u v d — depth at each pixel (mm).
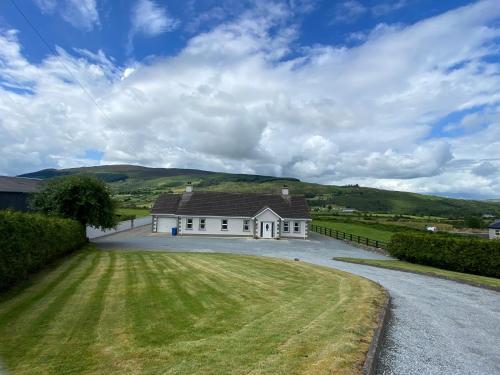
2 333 7219
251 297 11078
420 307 11930
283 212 45438
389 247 27672
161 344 6730
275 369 5727
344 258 25375
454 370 6867
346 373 5754
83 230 27453
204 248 30766
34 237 13867
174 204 46812
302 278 15344
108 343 6754
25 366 5691
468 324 10180
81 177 29125
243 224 45281
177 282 13055
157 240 36625
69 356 6117
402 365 6945
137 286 12102
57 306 9305
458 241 22375
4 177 40781
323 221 67312
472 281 17125
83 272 14797
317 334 7535
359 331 7996
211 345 6688
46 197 27828
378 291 12984
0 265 10484
